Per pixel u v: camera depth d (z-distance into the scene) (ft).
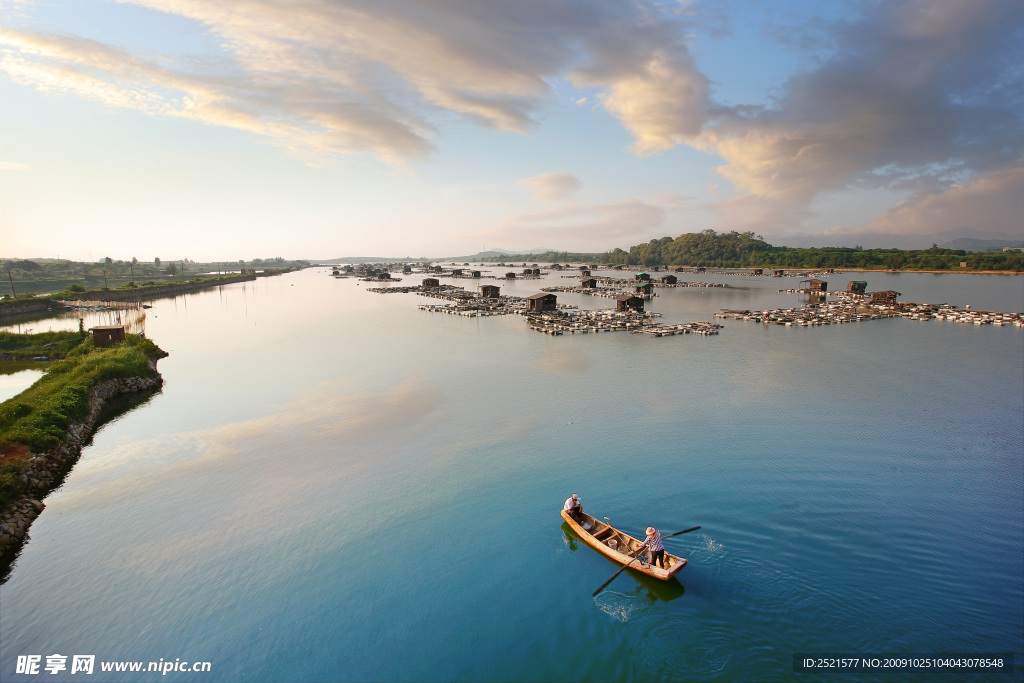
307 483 96.99
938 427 119.55
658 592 63.93
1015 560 68.64
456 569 70.23
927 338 232.53
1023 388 151.43
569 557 72.13
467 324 298.56
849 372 172.55
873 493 88.02
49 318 343.46
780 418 127.13
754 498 86.79
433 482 96.12
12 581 69.31
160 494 93.56
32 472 95.20
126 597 65.82
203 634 59.47
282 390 161.79
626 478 95.40
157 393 159.84
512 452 108.99
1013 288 473.67
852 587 63.26
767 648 54.19
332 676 53.31
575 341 236.63
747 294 472.85
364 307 402.93
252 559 73.61
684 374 171.94
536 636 57.67
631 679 51.21
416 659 55.11
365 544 76.79
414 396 152.25
